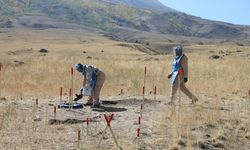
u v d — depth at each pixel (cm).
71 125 1156
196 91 1830
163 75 2450
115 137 1040
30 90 1906
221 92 1802
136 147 962
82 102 1559
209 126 1173
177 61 1479
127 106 1477
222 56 4869
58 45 9369
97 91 1470
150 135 1073
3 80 2223
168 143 1012
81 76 2422
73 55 6231
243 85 1952
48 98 1678
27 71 2620
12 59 3438
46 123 1180
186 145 1006
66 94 1834
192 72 2542
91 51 7381
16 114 1268
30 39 13388
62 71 2634
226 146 1030
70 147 957
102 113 1337
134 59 4409
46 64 3066
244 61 3450
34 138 1018
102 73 1478
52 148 948
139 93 1836
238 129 1160
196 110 1315
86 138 1030
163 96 1714
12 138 1017
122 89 1969
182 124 1143
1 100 1572
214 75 2395
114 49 8506
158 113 1320
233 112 1338
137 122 1198
